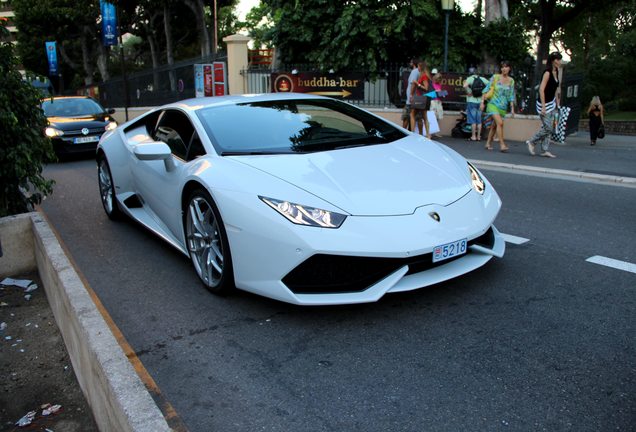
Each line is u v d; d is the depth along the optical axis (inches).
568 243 185.5
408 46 648.4
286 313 136.9
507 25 643.5
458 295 142.9
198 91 743.7
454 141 493.7
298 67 633.6
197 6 1414.9
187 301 148.2
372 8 611.5
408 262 125.6
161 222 188.7
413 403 98.5
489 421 92.4
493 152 413.4
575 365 108.5
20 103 184.5
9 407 112.6
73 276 125.6
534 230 202.8
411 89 456.1
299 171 139.6
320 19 641.0
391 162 150.3
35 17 1659.7
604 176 298.0
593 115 519.5
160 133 193.9
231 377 110.2
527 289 145.9
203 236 150.9
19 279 174.1
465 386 102.9
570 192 268.2
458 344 118.3
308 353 117.5
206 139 160.9
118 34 1422.2
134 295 154.7
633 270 158.2
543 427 90.3
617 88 1749.5
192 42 1967.3
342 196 130.5
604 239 189.0
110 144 225.1
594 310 132.6
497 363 110.3
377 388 103.6
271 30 664.4
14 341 137.7
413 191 136.7
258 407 99.8
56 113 479.8
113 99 1017.5
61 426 104.7
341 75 603.5
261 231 127.4
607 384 101.7
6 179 186.9
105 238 212.5
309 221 124.2
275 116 175.2
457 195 141.3
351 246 121.3
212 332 129.3
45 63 2071.9
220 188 138.1
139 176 196.9
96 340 96.8
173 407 101.3
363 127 179.5
